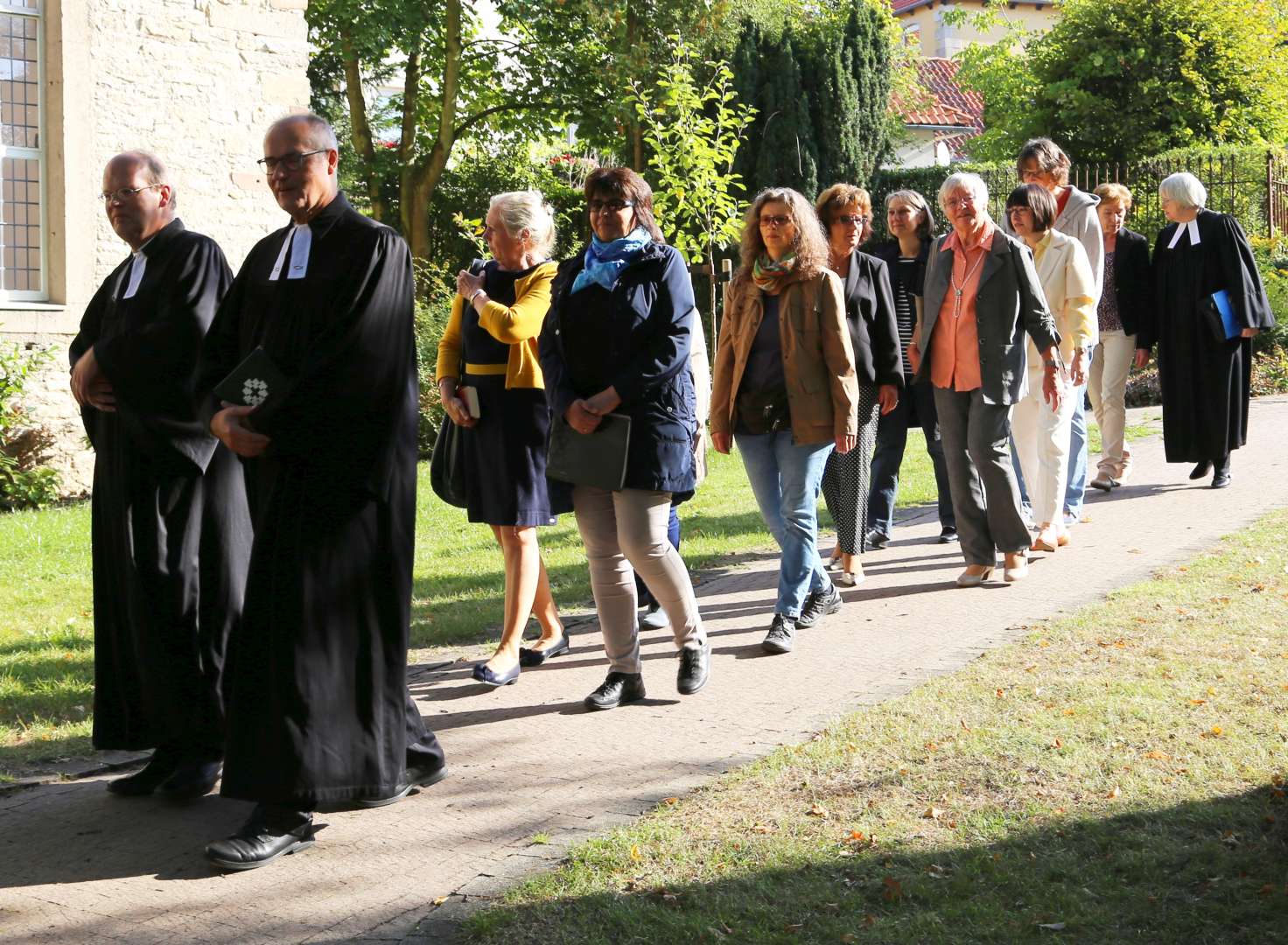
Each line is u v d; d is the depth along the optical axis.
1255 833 3.48
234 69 13.17
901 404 7.66
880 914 3.17
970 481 6.55
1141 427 11.48
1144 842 3.46
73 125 12.16
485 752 4.57
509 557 5.43
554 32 22.53
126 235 4.30
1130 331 8.68
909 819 3.70
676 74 13.63
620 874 3.43
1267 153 18.09
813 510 5.72
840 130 20.97
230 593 4.28
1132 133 23.84
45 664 5.85
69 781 4.43
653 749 4.50
